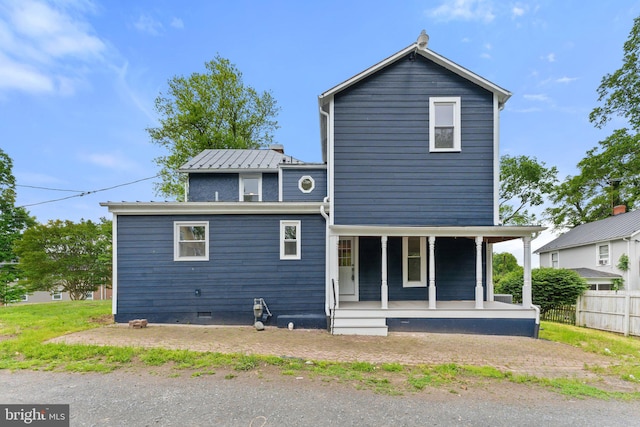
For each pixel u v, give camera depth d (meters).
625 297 9.11
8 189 20.59
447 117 8.90
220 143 20.77
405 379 4.48
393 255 9.19
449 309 7.73
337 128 8.86
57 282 21.95
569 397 3.99
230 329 7.64
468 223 8.66
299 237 8.41
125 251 8.19
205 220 8.35
